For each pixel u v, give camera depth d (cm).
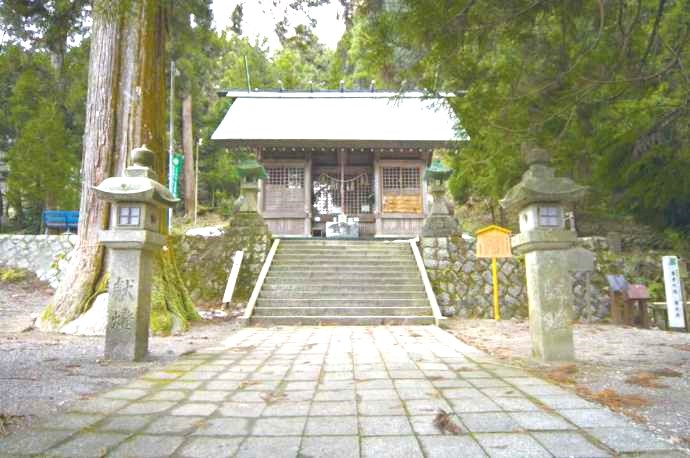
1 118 1444
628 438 217
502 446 209
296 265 975
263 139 1425
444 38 363
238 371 383
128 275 427
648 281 877
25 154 1293
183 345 537
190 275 956
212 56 2027
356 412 263
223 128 1503
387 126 1523
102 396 297
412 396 297
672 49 397
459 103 417
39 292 977
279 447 209
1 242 1093
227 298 865
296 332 675
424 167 1543
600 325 773
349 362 425
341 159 1533
